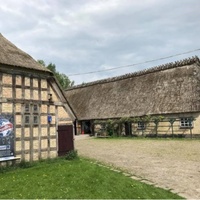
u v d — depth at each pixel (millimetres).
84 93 40531
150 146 19797
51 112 14469
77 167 12008
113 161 14078
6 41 15391
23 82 13438
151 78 31578
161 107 27000
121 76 35969
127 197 8242
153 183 9836
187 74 27750
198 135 23969
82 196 8219
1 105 12406
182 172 11422
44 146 13867
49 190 8797
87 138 29641
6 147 12289
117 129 30703
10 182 9828
